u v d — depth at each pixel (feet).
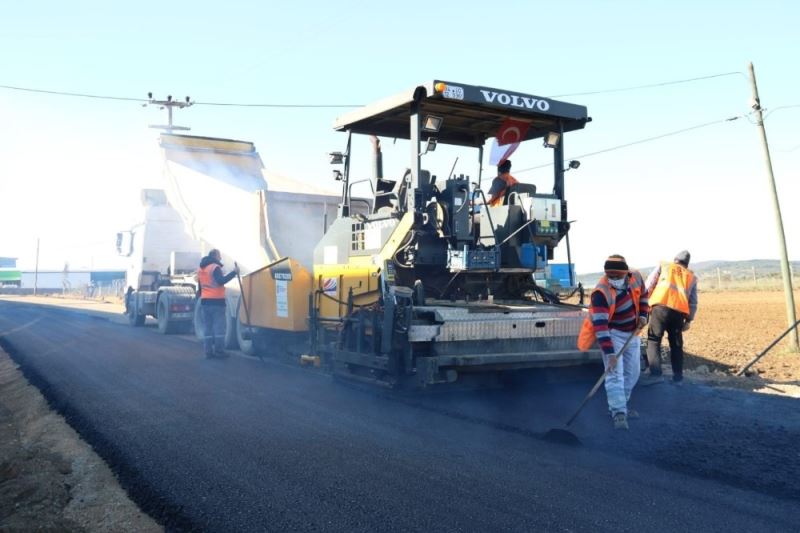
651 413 21.04
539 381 24.30
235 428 19.36
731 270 243.60
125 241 62.49
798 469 15.14
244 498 13.74
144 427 19.77
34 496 14.56
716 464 15.57
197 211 47.52
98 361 34.45
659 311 26.35
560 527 11.97
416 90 23.72
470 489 13.98
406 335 21.40
